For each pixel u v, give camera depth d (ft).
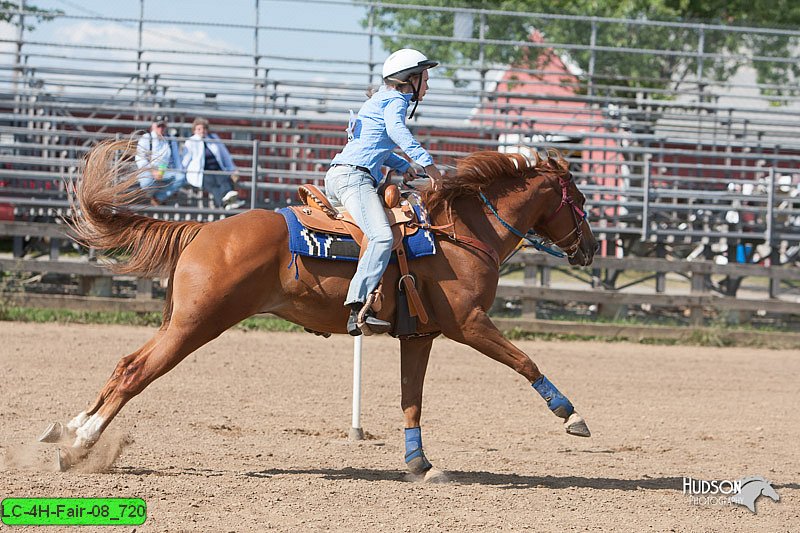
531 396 47.19
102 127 82.12
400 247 28.02
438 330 29.25
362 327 27.27
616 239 77.15
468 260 28.78
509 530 23.54
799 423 42.75
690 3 118.62
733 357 62.95
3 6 81.56
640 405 46.11
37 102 79.77
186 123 81.51
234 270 26.58
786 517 26.61
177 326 26.48
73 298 64.54
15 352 51.29
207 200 73.56
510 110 92.68
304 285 27.43
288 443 34.55
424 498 26.43
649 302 68.85
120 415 37.73
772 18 118.01
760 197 77.97
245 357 53.88
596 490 28.78
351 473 29.99
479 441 36.68
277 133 76.28
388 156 28.86
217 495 25.43
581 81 101.55
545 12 113.09
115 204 27.53
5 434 32.86
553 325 67.36
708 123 99.09
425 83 28.84
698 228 81.25
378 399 44.52
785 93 100.53
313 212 28.09
